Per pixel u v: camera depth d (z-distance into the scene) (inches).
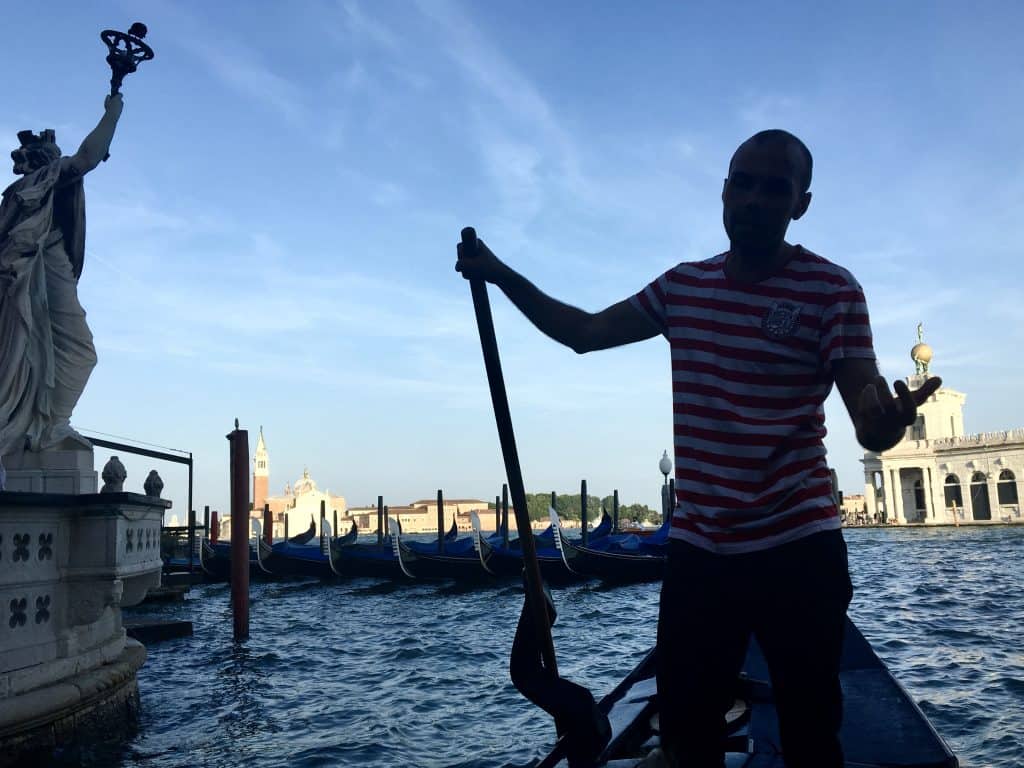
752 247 65.1
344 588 1050.1
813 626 61.9
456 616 734.5
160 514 296.5
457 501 5408.5
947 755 101.7
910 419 52.1
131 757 269.3
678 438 67.5
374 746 283.9
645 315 71.4
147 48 309.9
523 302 78.3
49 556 242.1
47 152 300.5
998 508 2325.3
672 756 67.6
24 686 227.6
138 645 302.2
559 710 89.3
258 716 334.3
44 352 282.5
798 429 63.6
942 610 581.6
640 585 894.4
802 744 63.7
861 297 62.9
